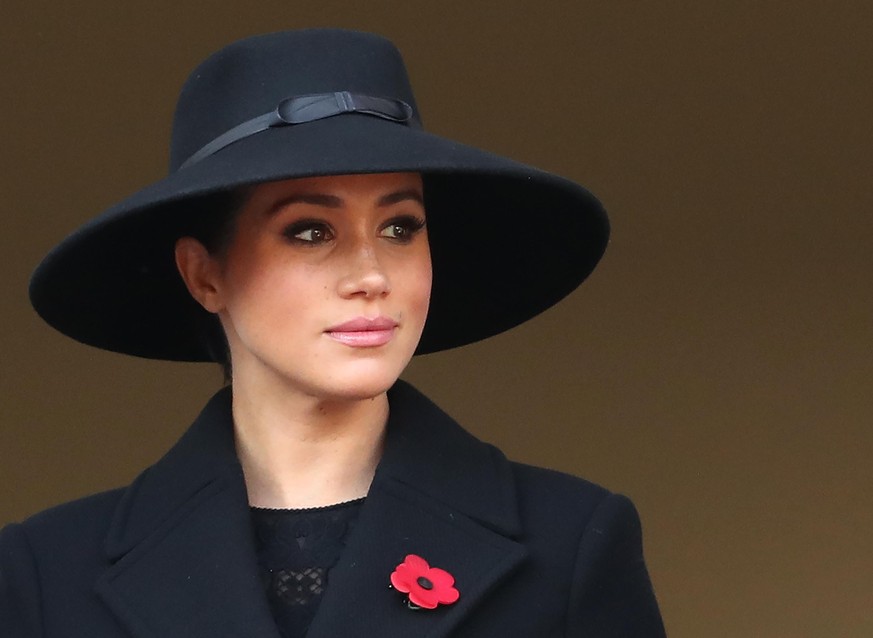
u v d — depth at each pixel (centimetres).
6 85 1708
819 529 1667
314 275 671
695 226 1702
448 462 738
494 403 1705
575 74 1691
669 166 1698
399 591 680
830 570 1659
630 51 1686
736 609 1662
